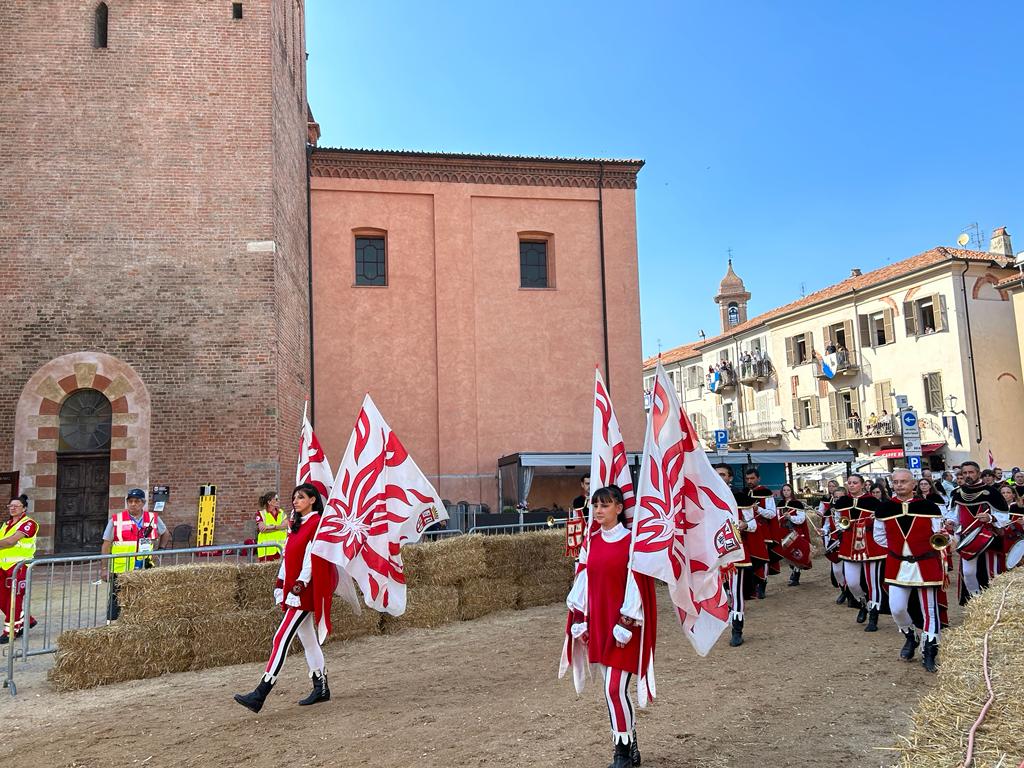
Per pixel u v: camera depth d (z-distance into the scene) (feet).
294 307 60.59
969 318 102.17
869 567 29.71
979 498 31.50
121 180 52.34
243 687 23.85
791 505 43.34
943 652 15.15
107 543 32.53
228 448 50.90
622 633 15.39
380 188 70.18
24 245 50.93
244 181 53.72
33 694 23.40
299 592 21.08
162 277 51.88
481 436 68.80
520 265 73.05
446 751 17.07
